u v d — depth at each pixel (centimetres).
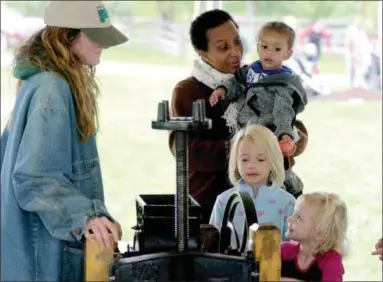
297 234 271
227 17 387
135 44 1738
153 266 226
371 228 804
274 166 330
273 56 379
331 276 265
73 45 257
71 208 235
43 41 254
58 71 252
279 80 377
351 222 824
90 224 229
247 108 377
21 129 246
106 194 880
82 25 252
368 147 1181
